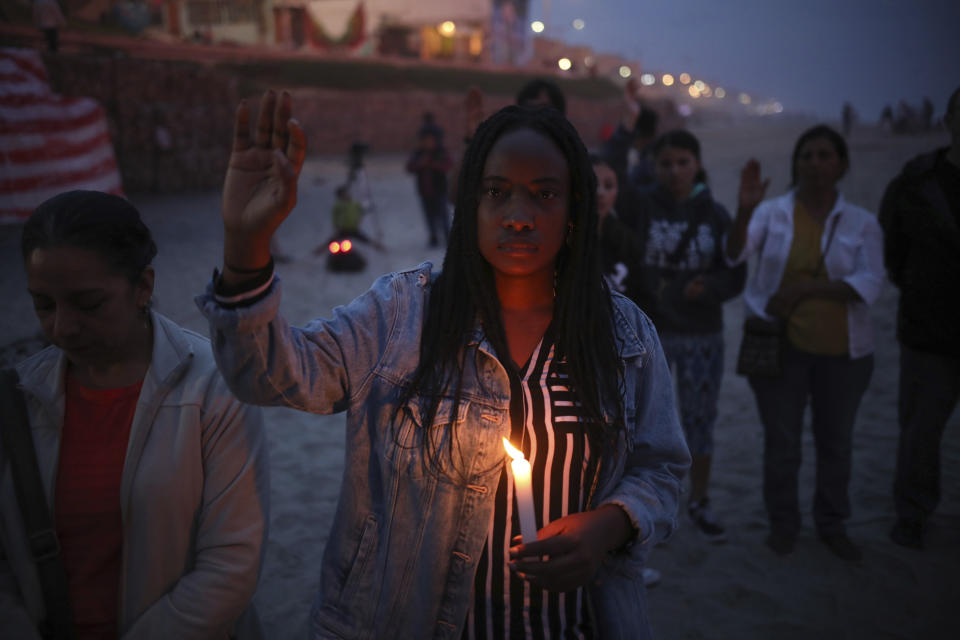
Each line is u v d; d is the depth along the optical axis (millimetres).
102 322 1152
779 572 3098
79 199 1139
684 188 3262
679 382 3324
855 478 3918
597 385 1213
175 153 16250
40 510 1200
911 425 3199
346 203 9281
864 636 2691
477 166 1148
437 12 38844
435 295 1240
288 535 3379
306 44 34938
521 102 3434
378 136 30312
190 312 7031
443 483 1177
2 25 15477
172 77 16266
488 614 1229
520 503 1032
